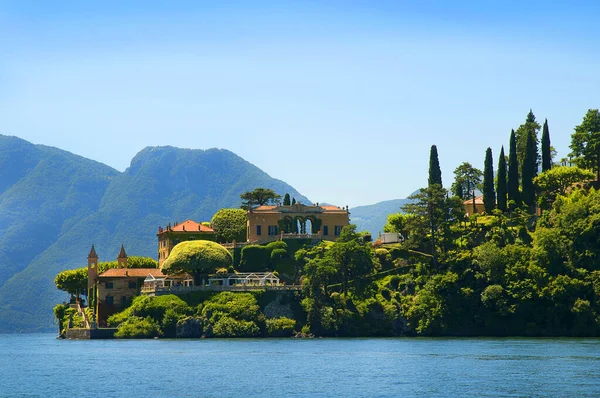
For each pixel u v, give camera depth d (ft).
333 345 643.45
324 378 433.48
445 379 420.36
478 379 417.49
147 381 433.89
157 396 384.06
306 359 529.86
